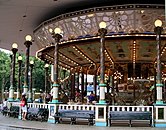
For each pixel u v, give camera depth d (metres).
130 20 19.66
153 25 19.67
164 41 21.70
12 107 22.28
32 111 19.06
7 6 20.52
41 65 63.47
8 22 24.72
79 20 20.66
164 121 15.66
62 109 17.52
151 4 19.05
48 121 17.84
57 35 18.72
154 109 15.90
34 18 23.64
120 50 26.00
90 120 16.23
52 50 25.30
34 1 19.48
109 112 16.09
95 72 33.84
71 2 20.08
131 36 20.78
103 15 19.83
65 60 31.92
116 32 20.25
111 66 31.72
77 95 35.41
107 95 26.09
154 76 29.42
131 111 16.05
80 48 25.11
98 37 20.98
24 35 29.52
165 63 31.45
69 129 13.77
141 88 27.61
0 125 16.23
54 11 22.03
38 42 25.61
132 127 15.08
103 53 17.27
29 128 14.55
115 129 13.91
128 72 30.86
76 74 43.31
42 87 63.31
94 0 19.91
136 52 26.73
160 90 16.12
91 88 49.22
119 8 19.39
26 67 21.88
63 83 40.16
